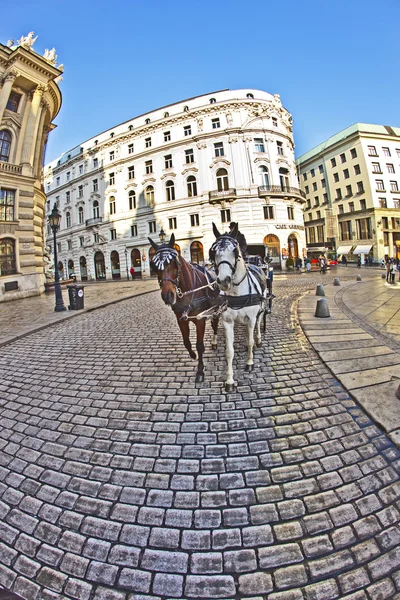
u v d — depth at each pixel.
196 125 32.62
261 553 1.85
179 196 33.22
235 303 3.79
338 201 44.47
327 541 1.89
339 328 6.36
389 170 41.25
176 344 6.13
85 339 7.11
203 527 2.04
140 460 2.72
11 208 17.78
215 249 3.48
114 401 3.83
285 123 33.66
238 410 3.38
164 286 3.46
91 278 40.28
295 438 2.84
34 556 1.97
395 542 1.87
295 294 12.53
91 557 1.92
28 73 17.98
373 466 2.45
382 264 33.09
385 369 4.07
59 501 2.37
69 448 2.99
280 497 2.22
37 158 20.45
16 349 6.67
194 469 2.56
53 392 4.25
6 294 16.86
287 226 31.41
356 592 1.62
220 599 1.63
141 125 35.19
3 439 3.24
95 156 39.44
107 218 37.94
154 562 1.85
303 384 3.89
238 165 30.95
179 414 3.38
